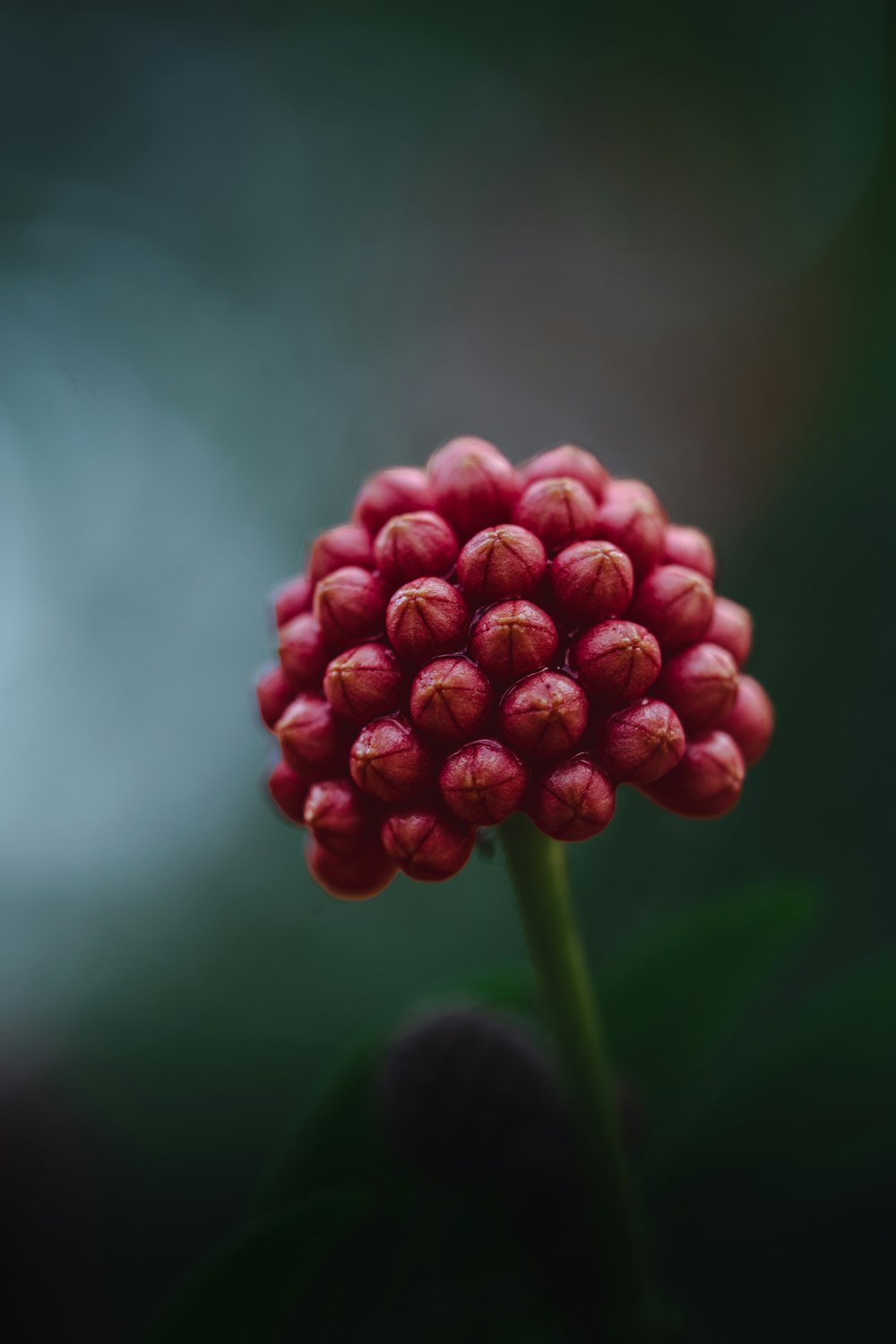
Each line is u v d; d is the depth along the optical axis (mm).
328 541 158
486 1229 167
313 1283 166
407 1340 166
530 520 154
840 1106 167
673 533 161
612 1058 172
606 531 155
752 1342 166
